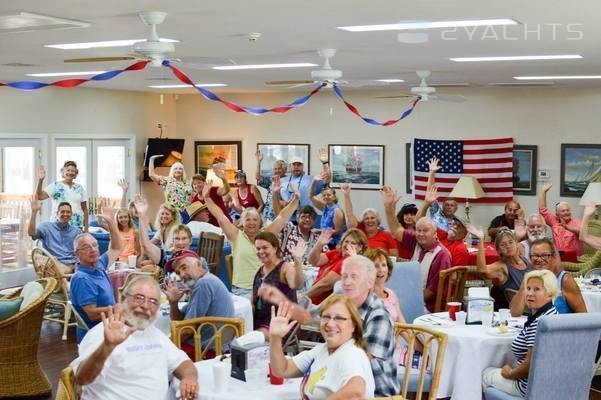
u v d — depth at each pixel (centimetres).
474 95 1352
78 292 625
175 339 521
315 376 397
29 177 1308
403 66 999
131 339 434
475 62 943
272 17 622
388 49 823
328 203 1084
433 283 759
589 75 1090
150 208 1541
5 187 1267
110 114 1452
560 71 1039
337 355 392
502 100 1334
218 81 1252
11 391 693
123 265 857
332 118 1474
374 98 1429
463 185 1328
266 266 616
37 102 1315
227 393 431
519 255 750
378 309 430
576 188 1293
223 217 786
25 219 1290
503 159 1337
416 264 686
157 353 440
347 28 682
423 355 513
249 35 722
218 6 573
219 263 989
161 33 713
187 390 436
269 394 429
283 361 435
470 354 567
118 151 1481
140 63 732
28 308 687
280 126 1520
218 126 1575
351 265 430
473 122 1356
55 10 584
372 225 862
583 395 531
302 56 895
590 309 750
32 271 1292
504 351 570
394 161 1425
